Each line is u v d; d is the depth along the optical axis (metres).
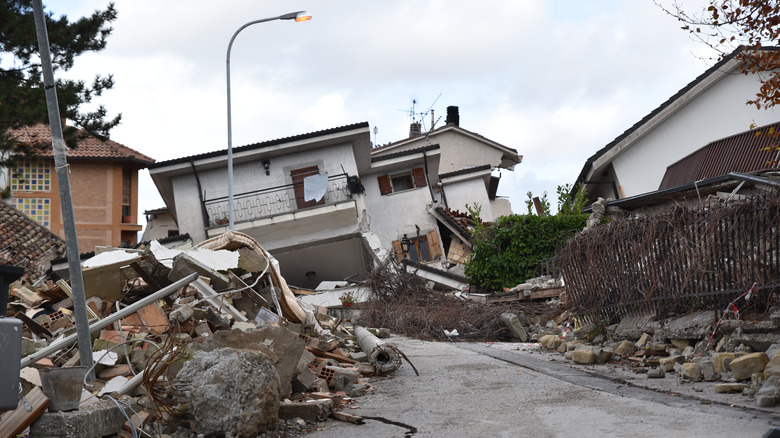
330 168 29.50
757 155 15.63
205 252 10.42
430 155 32.34
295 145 28.84
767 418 5.82
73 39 19.91
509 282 24.02
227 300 10.07
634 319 10.98
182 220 28.95
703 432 5.47
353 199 29.09
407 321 19.00
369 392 9.01
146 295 10.02
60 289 9.85
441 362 11.70
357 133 28.86
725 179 13.81
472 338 17.09
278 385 6.79
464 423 6.70
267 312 10.14
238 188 29.31
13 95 18.67
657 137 26.08
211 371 6.35
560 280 19.05
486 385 8.96
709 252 9.05
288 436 6.64
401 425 6.84
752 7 11.82
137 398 6.79
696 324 9.20
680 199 16.11
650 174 26.27
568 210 25.80
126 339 8.06
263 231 28.80
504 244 24.73
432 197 32.25
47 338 8.47
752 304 8.43
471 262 24.97
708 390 7.39
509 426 6.38
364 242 29.23
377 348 10.25
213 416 6.24
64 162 7.02
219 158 28.67
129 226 38.97
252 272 10.85
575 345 11.84
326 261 30.34
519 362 11.15
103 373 7.31
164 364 6.66
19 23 18.91
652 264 10.37
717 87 24.30
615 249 11.45
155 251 10.48
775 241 8.07
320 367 9.07
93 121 20.28
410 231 32.03
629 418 6.27
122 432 6.30
